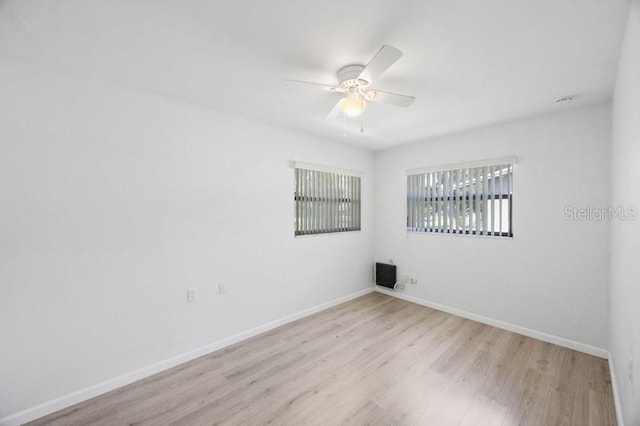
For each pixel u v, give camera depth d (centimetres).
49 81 184
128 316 215
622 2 128
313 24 145
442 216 362
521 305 294
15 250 173
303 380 216
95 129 201
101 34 153
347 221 404
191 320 249
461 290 343
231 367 235
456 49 167
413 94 229
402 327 313
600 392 200
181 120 243
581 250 257
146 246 224
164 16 138
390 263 425
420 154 384
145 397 198
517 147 294
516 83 210
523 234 291
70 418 178
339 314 353
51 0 126
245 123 287
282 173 321
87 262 198
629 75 142
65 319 190
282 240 321
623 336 169
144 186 223
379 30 149
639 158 125
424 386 208
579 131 257
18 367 174
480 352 257
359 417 178
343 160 393
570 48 165
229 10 134
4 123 170
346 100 192
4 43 159
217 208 266
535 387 206
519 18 139
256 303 297
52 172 185
